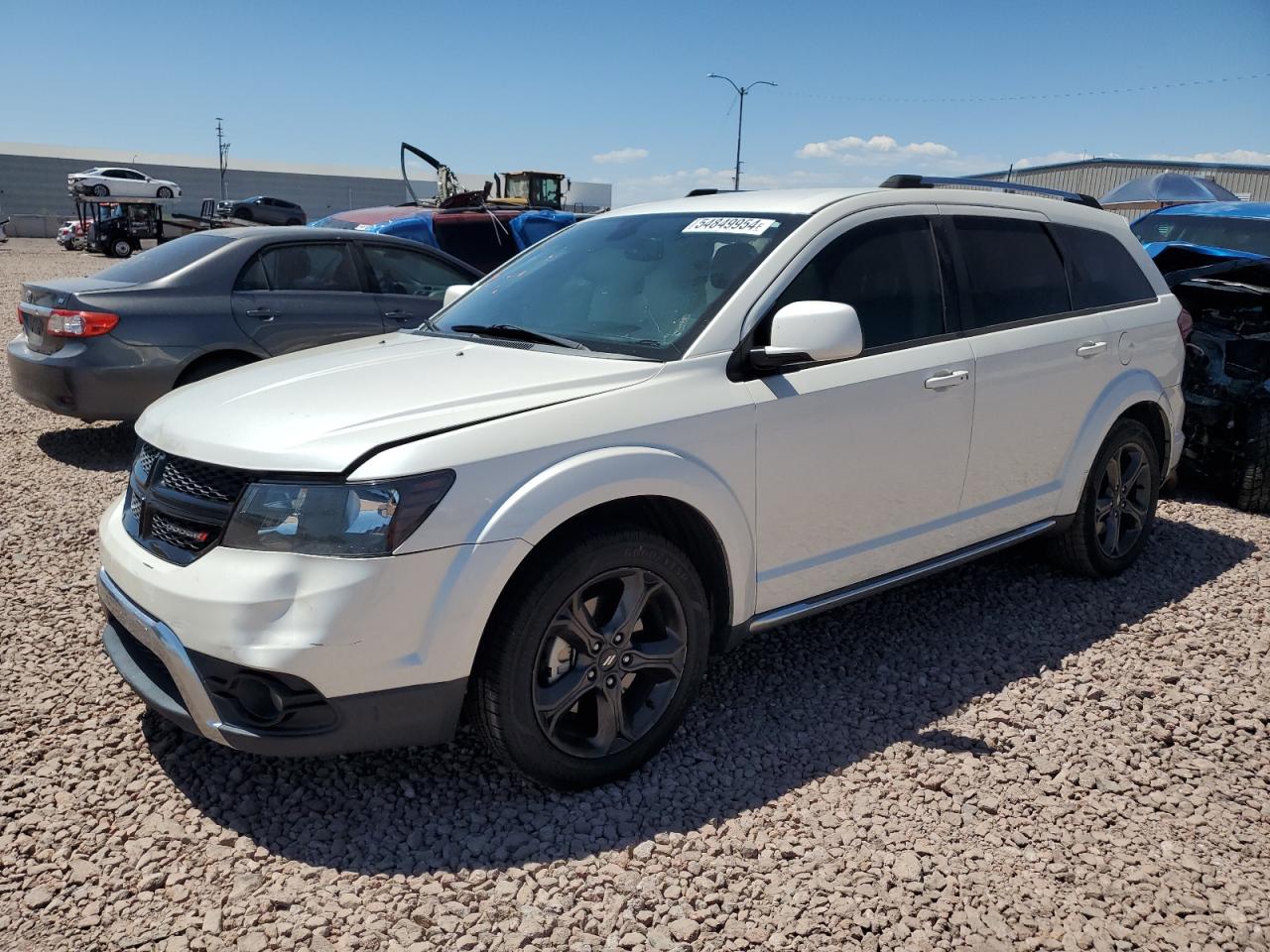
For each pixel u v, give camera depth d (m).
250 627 2.55
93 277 6.80
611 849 2.71
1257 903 2.54
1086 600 4.46
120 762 3.09
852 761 3.16
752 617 3.31
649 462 2.89
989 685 3.67
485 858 2.66
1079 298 4.37
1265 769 3.17
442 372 3.14
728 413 3.10
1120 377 4.43
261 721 2.64
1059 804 2.94
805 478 3.33
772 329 3.14
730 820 2.84
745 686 3.64
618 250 3.83
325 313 6.99
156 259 6.91
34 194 75.00
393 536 2.55
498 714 2.75
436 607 2.61
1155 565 4.93
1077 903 2.53
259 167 87.25
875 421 3.48
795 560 3.38
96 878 2.56
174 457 2.89
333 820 2.82
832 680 3.69
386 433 2.67
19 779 2.97
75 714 3.35
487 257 10.69
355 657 2.56
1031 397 4.02
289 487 2.60
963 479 3.86
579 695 2.89
